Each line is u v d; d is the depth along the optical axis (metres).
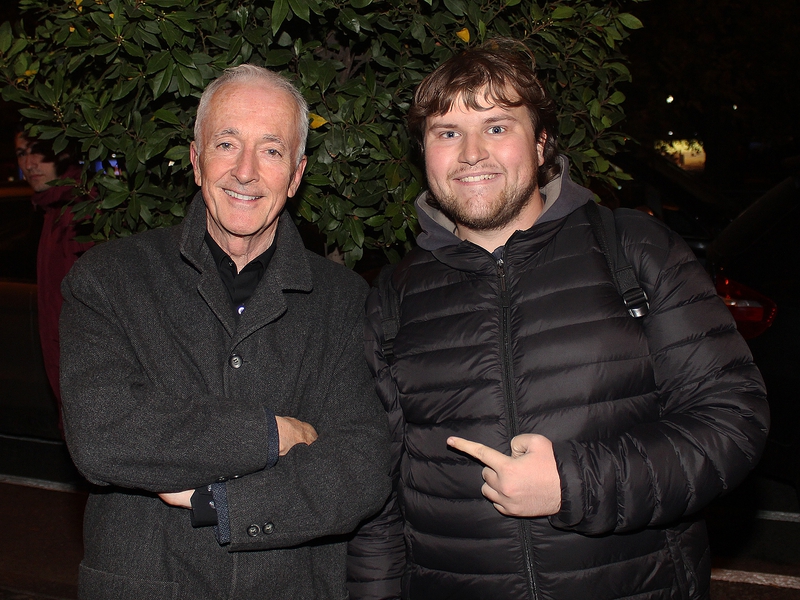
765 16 10.89
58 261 3.51
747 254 3.92
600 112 2.63
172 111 2.36
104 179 2.42
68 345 1.84
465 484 1.78
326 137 2.35
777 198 4.01
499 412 1.77
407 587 1.90
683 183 6.06
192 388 1.87
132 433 1.71
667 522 1.64
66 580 3.63
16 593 3.51
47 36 2.46
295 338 1.99
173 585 1.77
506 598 1.74
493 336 1.82
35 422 4.75
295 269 2.01
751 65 11.52
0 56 2.41
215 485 1.76
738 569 3.58
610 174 2.77
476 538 1.77
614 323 1.76
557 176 2.00
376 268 3.70
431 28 2.41
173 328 1.91
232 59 2.29
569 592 1.70
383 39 2.39
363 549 2.05
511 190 1.88
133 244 1.98
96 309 1.87
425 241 2.02
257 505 1.74
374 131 2.39
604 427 1.72
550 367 1.75
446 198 1.92
